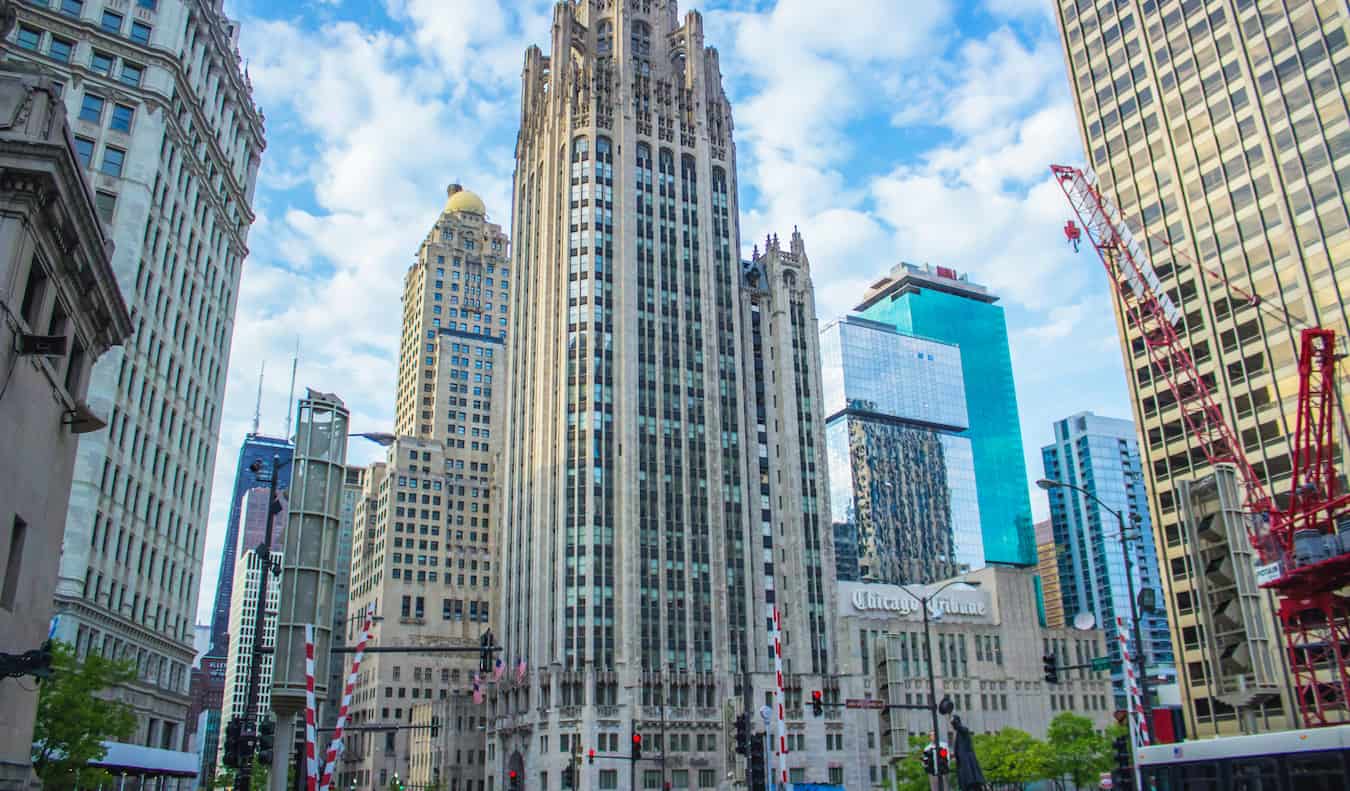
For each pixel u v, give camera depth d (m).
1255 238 108.19
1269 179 107.75
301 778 42.91
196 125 92.31
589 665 124.06
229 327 105.06
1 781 30.72
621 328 140.88
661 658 127.69
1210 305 111.69
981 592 158.38
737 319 152.12
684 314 146.75
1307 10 106.81
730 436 145.25
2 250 28.44
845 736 136.50
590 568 128.75
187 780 93.12
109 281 36.38
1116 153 125.75
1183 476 111.94
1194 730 105.62
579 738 120.94
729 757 120.69
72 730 49.41
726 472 143.00
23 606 32.03
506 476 152.62
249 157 110.12
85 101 79.81
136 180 80.56
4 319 28.55
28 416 31.28
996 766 108.31
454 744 165.12
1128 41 126.50
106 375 74.56
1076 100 132.88
